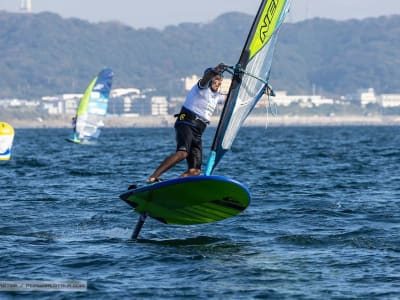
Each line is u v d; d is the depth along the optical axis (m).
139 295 40.75
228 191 49.91
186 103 52.44
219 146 54.22
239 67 52.66
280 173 115.06
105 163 142.38
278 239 55.75
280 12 53.81
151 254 50.22
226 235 57.69
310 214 67.94
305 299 40.09
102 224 62.62
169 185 49.97
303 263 47.91
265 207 72.75
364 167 127.56
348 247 52.78
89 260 48.44
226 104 53.53
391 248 52.25
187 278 44.16
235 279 43.94
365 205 74.00
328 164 137.38
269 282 43.31
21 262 47.88
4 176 109.19
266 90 54.75
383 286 42.47
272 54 54.50
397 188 90.62
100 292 41.25
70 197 81.06
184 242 54.78
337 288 42.09
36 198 80.12
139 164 139.00
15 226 61.38
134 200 53.25
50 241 54.84
